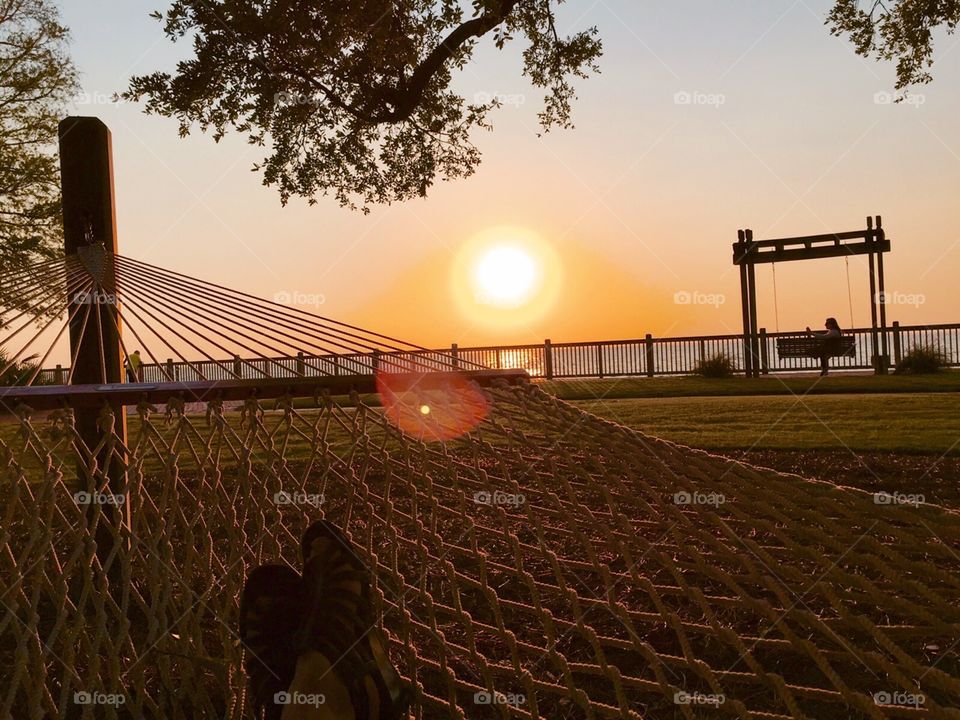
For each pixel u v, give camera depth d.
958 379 18.16
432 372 3.41
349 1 11.28
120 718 3.23
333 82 12.00
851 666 3.53
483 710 3.45
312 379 3.43
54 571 3.40
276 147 12.47
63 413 3.34
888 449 8.92
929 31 11.84
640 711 3.36
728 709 2.40
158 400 3.40
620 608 2.77
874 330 22.12
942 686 1.94
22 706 3.52
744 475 2.73
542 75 13.63
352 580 2.92
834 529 2.33
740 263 24.08
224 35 11.32
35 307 3.96
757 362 23.58
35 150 18.83
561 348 25.92
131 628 4.20
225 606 3.21
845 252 22.53
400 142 13.49
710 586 4.47
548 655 2.85
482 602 4.56
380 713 2.71
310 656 2.66
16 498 3.07
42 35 18.70
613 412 13.68
